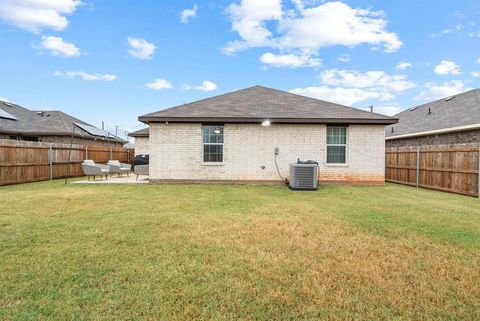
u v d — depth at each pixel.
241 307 2.63
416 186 11.62
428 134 14.47
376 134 11.61
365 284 3.09
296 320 2.47
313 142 11.60
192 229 4.98
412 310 2.62
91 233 4.70
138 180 13.37
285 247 4.16
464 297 2.85
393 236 4.75
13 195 8.58
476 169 8.87
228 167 11.66
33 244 4.17
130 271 3.31
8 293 2.82
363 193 9.51
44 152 13.22
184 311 2.55
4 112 18.86
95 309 2.57
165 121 11.41
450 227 5.30
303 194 9.14
